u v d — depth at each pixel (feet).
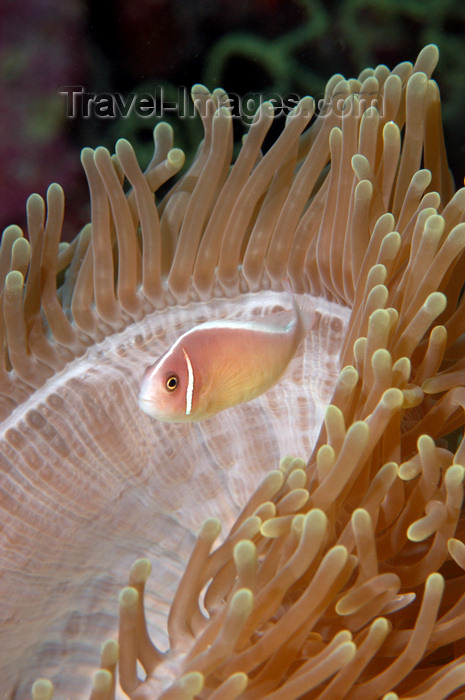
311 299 2.76
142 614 2.44
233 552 2.40
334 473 2.41
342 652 2.30
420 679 2.45
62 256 2.92
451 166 5.05
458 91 4.85
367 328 2.56
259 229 2.77
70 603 2.71
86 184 4.13
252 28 4.51
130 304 2.71
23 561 2.63
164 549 2.76
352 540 2.45
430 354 2.61
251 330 2.35
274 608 2.40
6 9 3.80
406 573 2.50
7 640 2.64
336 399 2.52
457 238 2.53
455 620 2.43
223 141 2.73
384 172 2.76
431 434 2.61
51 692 2.30
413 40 4.71
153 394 2.27
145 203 2.72
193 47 4.44
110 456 2.69
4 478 2.61
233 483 2.79
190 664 2.36
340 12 4.57
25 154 3.93
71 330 2.68
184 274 2.72
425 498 2.48
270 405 2.74
